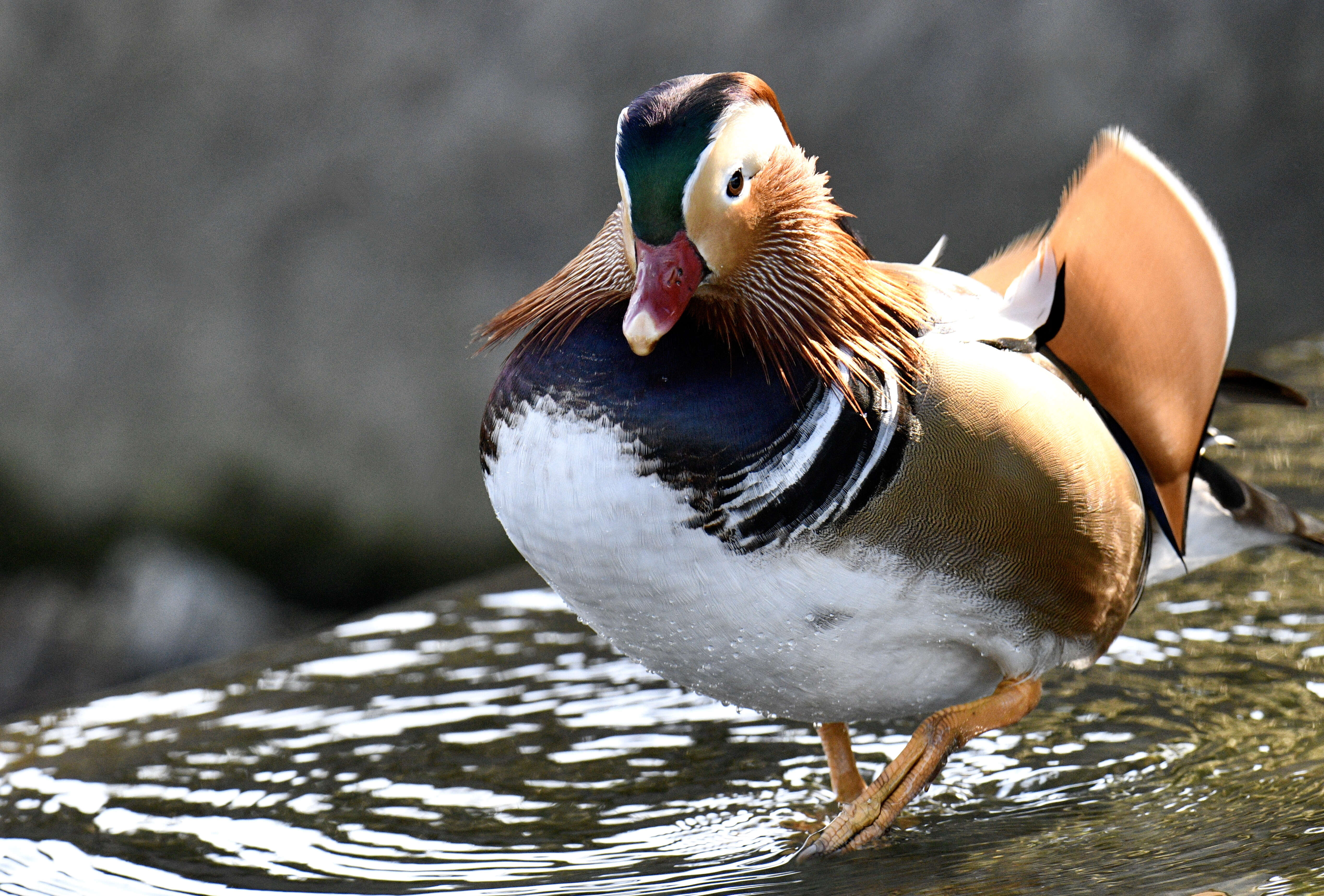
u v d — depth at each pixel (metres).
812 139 12.88
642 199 4.16
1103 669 5.93
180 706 6.49
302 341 12.69
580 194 12.44
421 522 12.69
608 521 4.23
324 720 6.18
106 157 12.84
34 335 13.03
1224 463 8.02
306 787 5.52
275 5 12.52
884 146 12.97
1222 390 6.24
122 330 12.93
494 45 12.44
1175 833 4.46
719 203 4.16
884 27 12.87
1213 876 4.09
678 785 5.38
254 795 5.48
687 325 4.29
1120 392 4.96
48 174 12.91
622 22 12.45
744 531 4.21
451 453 12.59
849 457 4.23
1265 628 6.20
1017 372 4.51
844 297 4.38
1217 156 13.85
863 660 4.56
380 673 6.71
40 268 12.98
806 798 5.21
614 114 12.45
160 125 12.74
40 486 13.16
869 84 12.88
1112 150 4.97
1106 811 4.72
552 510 4.29
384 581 12.98
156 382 12.91
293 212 12.63
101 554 13.26
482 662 6.77
